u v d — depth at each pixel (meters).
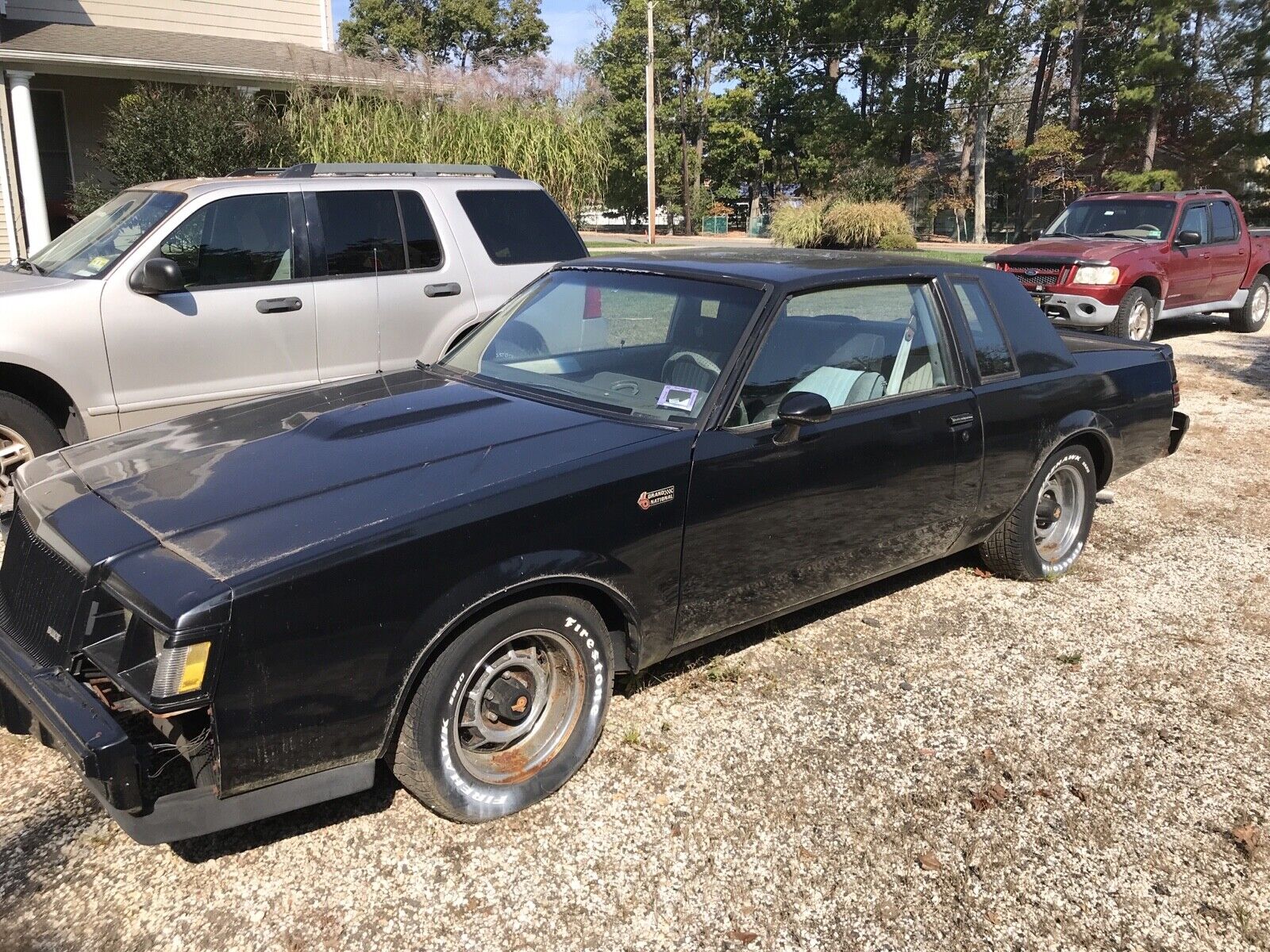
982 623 4.48
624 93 55.06
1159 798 3.22
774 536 3.52
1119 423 4.99
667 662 3.96
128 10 17.36
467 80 16.44
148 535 2.61
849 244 28.55
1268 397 9.53
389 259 6.55
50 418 5.45
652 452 3.14
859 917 2.66
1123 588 4.93
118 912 2.56
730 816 3.04
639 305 3.88
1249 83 40.44
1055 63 54.06
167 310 5.62
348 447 3.12
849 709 3.69
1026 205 51.06
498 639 2.84
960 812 3.11
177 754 2.51
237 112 13.88
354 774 2.63
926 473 4.01
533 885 2.71
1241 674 4.07
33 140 14.32
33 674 2.55
